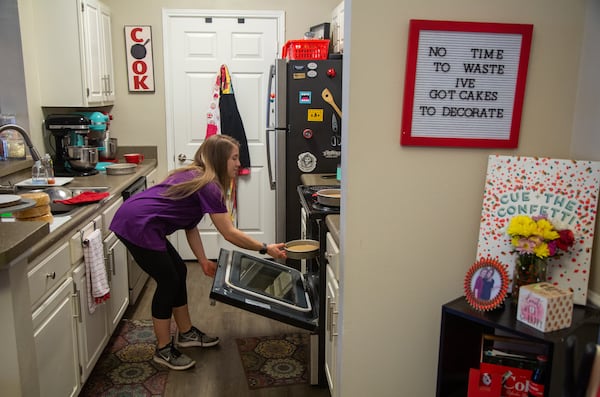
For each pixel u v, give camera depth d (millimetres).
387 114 1709
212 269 2807
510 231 1582
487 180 1721
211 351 2957
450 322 1653
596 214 1597
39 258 1944
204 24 4309
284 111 3902
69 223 2230
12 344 1606
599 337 1443
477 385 1607
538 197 1645
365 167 1735
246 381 2639
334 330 2090
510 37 1675
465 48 1674
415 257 1809
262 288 2324
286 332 3217
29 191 2818
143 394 2516
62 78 3549
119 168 3672
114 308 2943
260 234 4629
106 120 3930
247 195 4559
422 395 1915
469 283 1643
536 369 1568
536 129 1744
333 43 4230
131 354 2906
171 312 2738
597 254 1614
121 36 4254
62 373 2139
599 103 1604
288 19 4352
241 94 4430
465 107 1710
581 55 1697
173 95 4398
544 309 1445
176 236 4578
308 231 2844
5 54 3322
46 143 3688
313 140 3926
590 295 1635
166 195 2547
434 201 1775
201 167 2611
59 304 2121
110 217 2904
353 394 1896
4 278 1563
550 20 1681
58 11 3479
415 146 1734
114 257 2939
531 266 1565
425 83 1688
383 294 1825
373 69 1678
